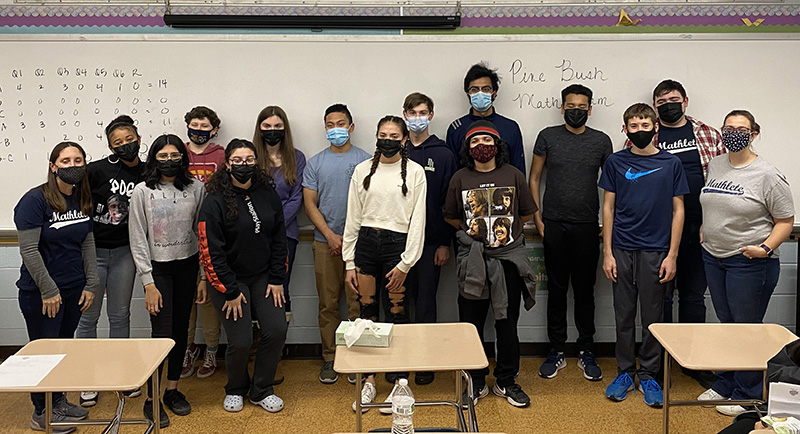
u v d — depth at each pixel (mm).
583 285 3713
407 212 3275
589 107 3598
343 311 3922
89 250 3027
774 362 2143
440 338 2543
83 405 3322
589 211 3602
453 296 3898
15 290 3873
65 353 2369
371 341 2455
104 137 3785
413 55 3730
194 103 3758
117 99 3752
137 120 3770
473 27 3713
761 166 3025
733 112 3051
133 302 3902
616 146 3793
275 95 3756
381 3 3699
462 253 3295
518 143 3664
